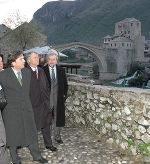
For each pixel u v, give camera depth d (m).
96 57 88.19
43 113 3.98
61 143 4.64
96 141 4.77
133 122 3.99
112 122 4.55
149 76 71.69
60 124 4.66
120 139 4.30
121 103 4.29
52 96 4.55
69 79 11.35
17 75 3.49
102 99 4.85
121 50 85.88
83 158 3.92
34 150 3.71
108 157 3.96
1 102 3.01
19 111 3.42
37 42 42.38
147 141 3.70
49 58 4.53
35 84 3.87
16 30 40.62
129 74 84.31
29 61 3.94
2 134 2.79
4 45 40.50
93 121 5.17
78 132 5.38
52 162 3.76
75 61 146.12
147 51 107.06
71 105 6.11
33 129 3.62
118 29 104.06
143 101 3.80
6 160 2.84
